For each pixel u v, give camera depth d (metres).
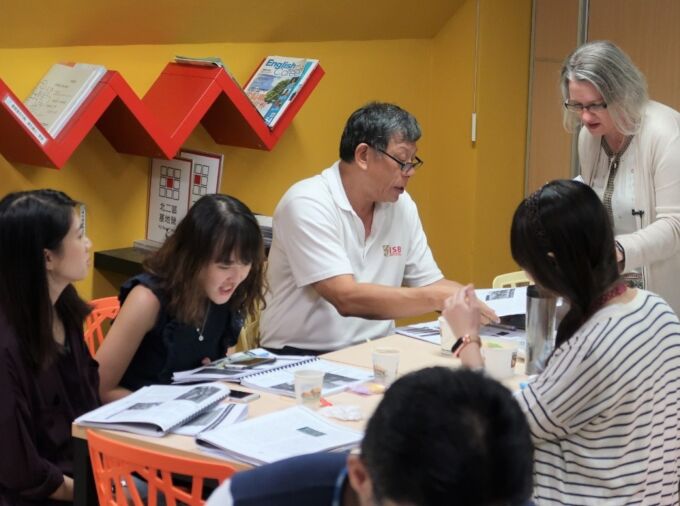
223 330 2.65
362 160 2.94
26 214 2.17
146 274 2.54
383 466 1.01
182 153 3.62
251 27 3.90
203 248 2.42
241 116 3.66
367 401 2.33
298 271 2.97
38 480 2.15
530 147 4.90
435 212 4.98
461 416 1.00
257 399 2.32
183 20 3.61
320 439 2.00
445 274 4.97
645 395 1.75
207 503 1.25
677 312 3.10
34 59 3.29
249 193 4.07
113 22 3.39
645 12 4.36
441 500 0.98
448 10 4.69
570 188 1.78
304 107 4.26
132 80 3.61
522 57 4.82
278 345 3.07
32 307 2.16
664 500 1.85
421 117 4.89
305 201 2.96
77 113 3.14
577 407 1.76
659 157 2.95
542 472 1.84
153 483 1.83
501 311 2.89
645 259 2.88
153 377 2.54
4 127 3.09
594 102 2.95
